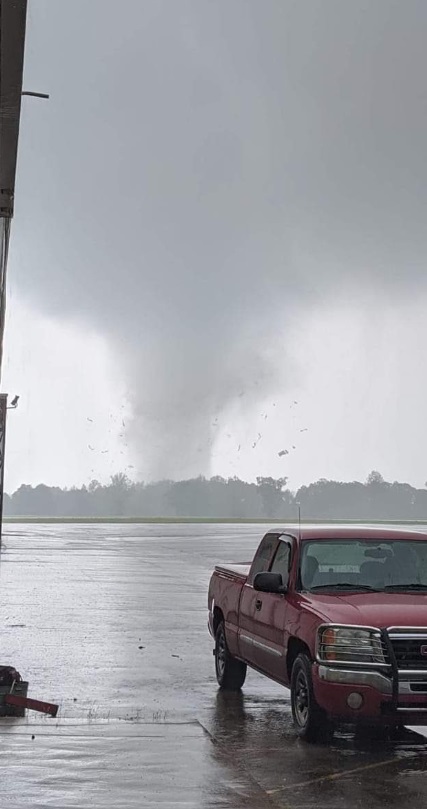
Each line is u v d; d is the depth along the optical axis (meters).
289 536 11.17
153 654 14.96
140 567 34.66
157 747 9.23
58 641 16.06
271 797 7.70
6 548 48.22
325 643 9.27
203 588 26.45
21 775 8.17
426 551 10.90
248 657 11.55
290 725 10.33
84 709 10.89
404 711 9.02
